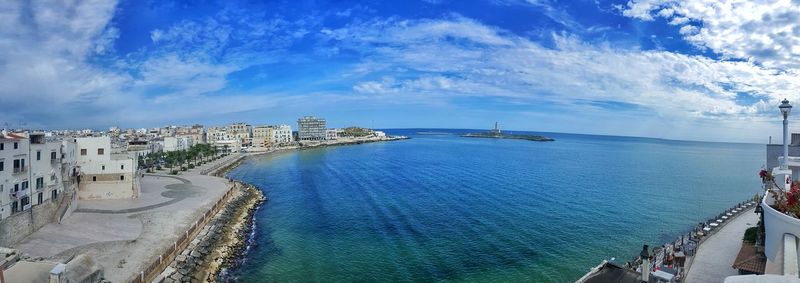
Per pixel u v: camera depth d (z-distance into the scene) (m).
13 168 52.50
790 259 25.53
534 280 49.38
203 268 51.69
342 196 101.81
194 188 98.69
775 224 30.62
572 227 72.25
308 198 100.12
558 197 100.50
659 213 85.44
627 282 33.38
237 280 49.69
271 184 125.75
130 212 70.50
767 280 14.02
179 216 69.00
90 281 34.62
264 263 55.22
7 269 31.64
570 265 54.22
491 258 56.44
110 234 57.81
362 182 125.25
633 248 61.75
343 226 72.62
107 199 81.06
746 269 37.69
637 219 79.38
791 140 60.12
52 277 30.08
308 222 76.00
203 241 59.91
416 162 189.12
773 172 43.69
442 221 75.50
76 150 78.19
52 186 62.31
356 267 53.50
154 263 46.16
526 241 63.88
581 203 93.50
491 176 138.75
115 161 81.81
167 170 145.12
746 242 48.06
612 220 78.00
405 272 51.84
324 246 61.88
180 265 50.28
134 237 56.81
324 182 126.69
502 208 86.75
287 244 63.06
